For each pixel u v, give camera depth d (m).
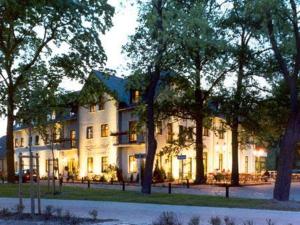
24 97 26.47
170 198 23.92
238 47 34.12
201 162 41.69
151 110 28.22
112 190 30.42
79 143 55.81
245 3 21.86
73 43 31.58
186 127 43.84
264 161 68.50
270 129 42.81
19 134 66.56
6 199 24.48
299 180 56.97
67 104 35.56
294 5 21.16
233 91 39.78
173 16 23.92
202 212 17.88
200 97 40.16
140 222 14.83
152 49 26.14
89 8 24.69
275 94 40.03
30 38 31.75
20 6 16.62
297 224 14.30
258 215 16.88
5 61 29.44
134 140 48.94
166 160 45.06
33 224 14.27
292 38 22.86
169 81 36.94
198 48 25.56
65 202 22.50
